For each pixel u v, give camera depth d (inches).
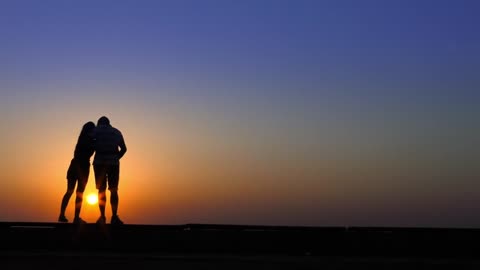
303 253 553.3
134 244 552.4
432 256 548.4
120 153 565.3
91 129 565.9
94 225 554.9
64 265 488.4
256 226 559.8
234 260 503.5
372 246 553.9
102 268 485.4
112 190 557.9
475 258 540.1
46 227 554.6
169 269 482.0
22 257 506.0
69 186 561.3
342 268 487.2
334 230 558.9
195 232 557.3
